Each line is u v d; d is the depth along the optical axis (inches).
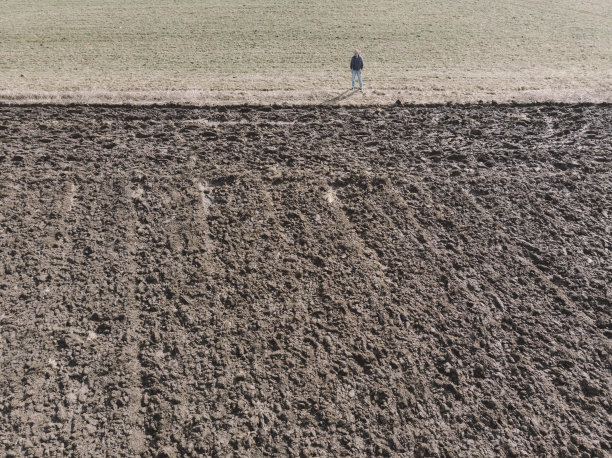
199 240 395.9
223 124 565.6
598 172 478.6
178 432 265.9
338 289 353.7
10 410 273.7
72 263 371.9
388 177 472.1
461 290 354.0
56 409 275.7
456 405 281.3
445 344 315.3
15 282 353.4
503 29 951.6
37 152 502.6
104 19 1024.2
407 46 853.8
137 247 388.2
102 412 275.1
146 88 658.2
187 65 768.3
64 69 753.6
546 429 269.6
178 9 1090.1
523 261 379.6
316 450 259.4
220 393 285.1
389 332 322.7
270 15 1037.8
